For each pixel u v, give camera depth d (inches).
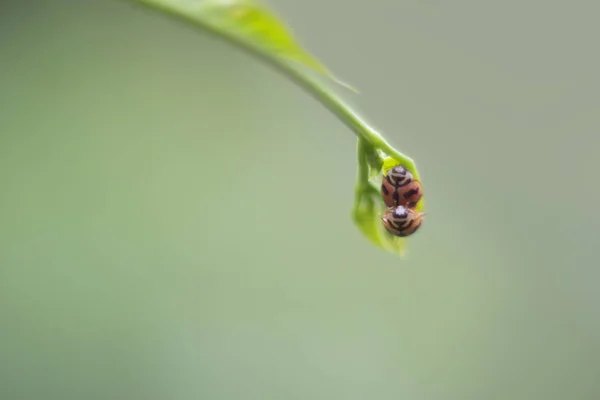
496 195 27.0
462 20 28.1
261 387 23.4
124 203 26.5
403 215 8.6
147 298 24.2
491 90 27.8
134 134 28.4
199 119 29.0
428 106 27.7
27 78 29.2
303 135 28.8
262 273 25.3
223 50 30.5
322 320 24.5
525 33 28.0
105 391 22.6
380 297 25.0
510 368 24.9
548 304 26.0
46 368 22.5
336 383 23.7
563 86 27.7
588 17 27.7
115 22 30.9
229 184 27.3
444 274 25.4
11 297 23.5
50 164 27.1
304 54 7.3
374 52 28.0
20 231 25.0
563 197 27.0
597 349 25.3
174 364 23.4
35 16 30.4
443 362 24.4
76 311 23.6
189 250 25.4
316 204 27.2
